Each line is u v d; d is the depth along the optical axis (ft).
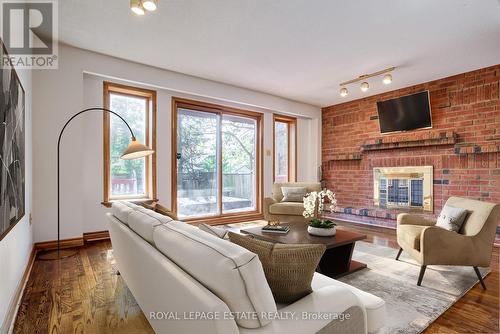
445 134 13.58
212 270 2.93
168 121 14.02
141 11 7.02
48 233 10.28
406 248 8.59
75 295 6.84
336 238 8.30
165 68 13.19
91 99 11.87
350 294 3.71
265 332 2.92
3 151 4.98
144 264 4.48
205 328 2.74
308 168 20.45
